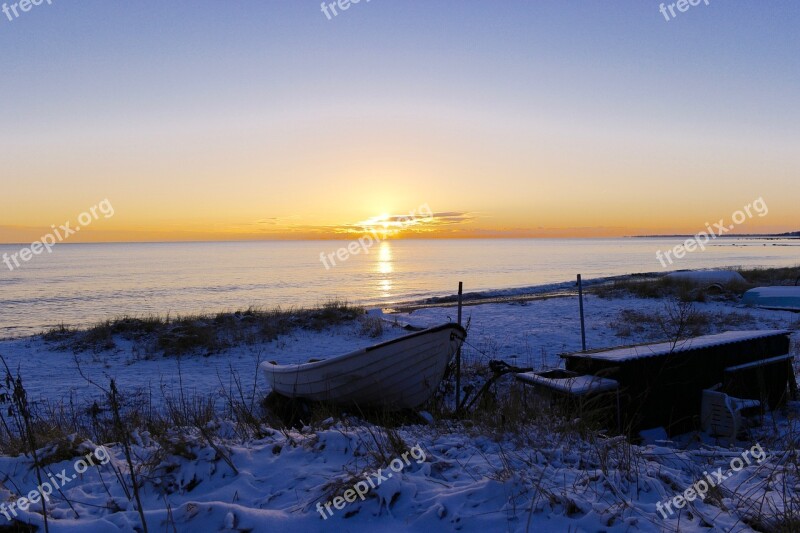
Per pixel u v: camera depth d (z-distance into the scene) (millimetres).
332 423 5770
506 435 4992
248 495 3686
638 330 16484
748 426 6305
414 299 35344
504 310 23125
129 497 3654
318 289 44500
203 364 13750
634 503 3525
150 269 75812
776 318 18359
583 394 5750
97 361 14195
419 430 5723
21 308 33438
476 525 3182
